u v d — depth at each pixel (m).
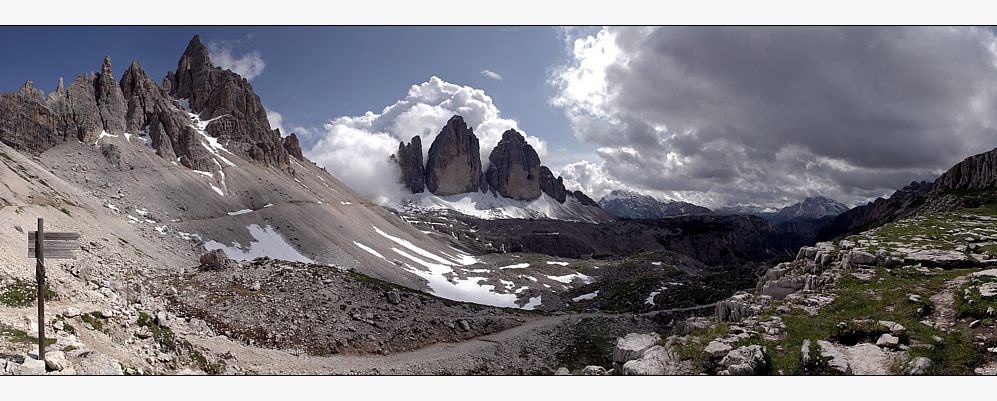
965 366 23.61
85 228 88.62
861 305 33.84
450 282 157.38
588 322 78.38
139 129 180.88
